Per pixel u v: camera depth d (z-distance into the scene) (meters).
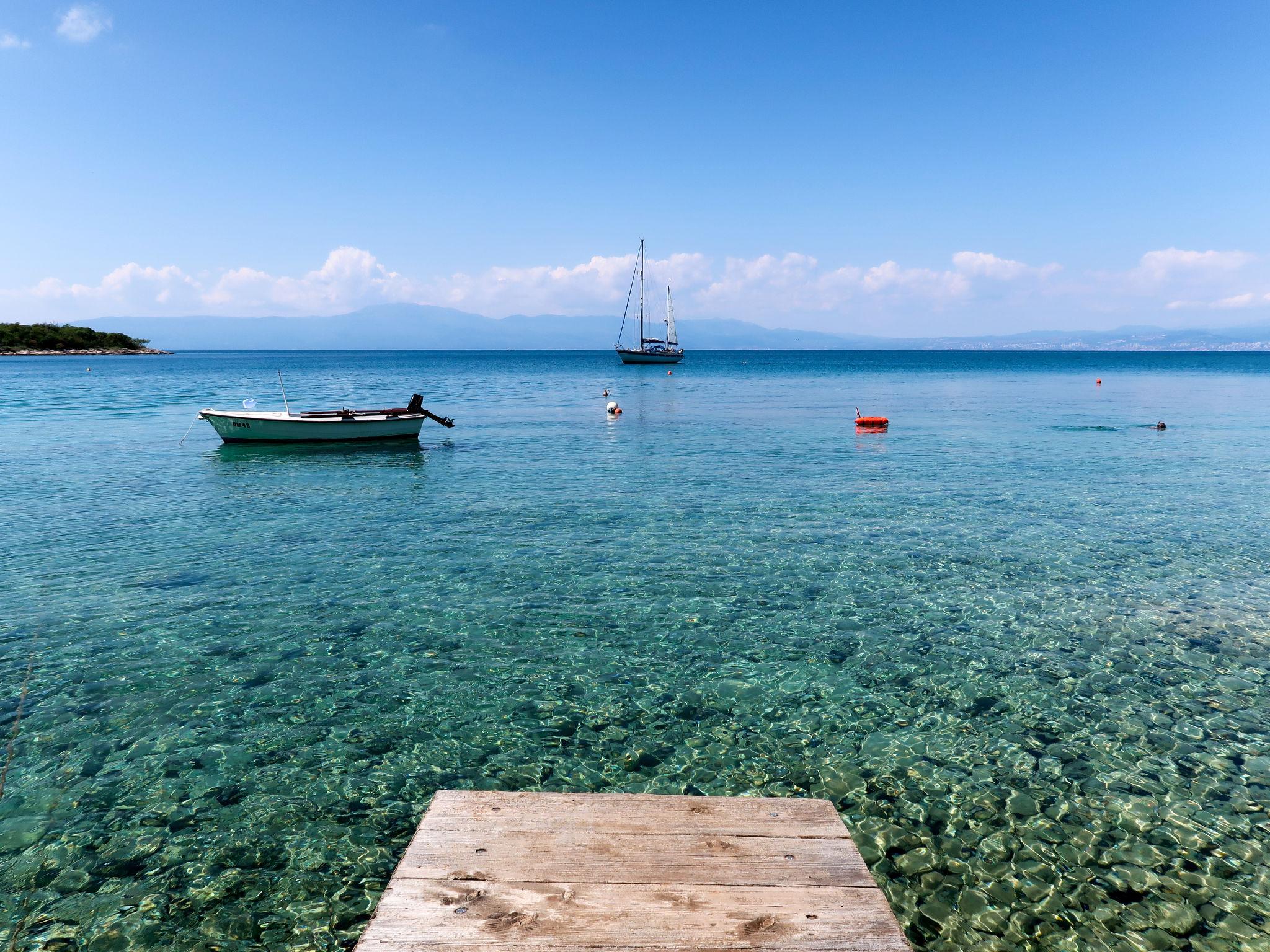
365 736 7.08
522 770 6.54
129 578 11.70
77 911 4.87
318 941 4.65
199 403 48.56
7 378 83.56
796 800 3.88
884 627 9.73
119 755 6.72
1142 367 127.38
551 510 16.69
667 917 2.99
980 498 17.78
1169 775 6.36
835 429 33.84
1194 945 4.56
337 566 12.39
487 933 2.88
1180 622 9.80
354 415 27.78
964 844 5.52
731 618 10.05
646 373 104.81
